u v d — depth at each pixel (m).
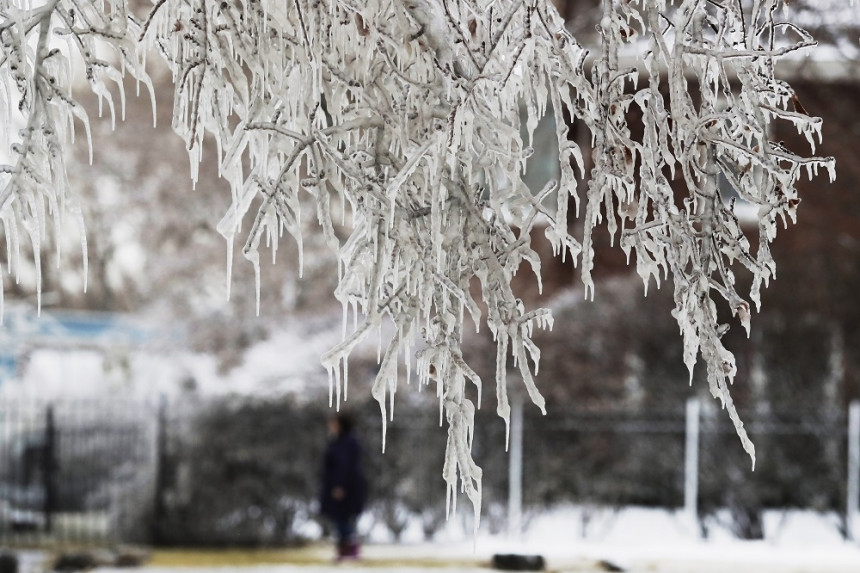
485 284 9.35
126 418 39.50
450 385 9.22
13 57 9.55
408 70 9.92
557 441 39.22
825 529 38.47
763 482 38.72
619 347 41.34
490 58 9.35
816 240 43.47
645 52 10.12
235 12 9.87
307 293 55.25
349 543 34.72
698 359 40.94
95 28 9.80
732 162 9.99
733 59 10.23
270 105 9.73
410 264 9.29
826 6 27.94
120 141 62.16
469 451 9.19
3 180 9.87
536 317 9.43
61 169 9.55
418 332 9.81
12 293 55.66
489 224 9.57
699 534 38.50
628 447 39.12
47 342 49.34
